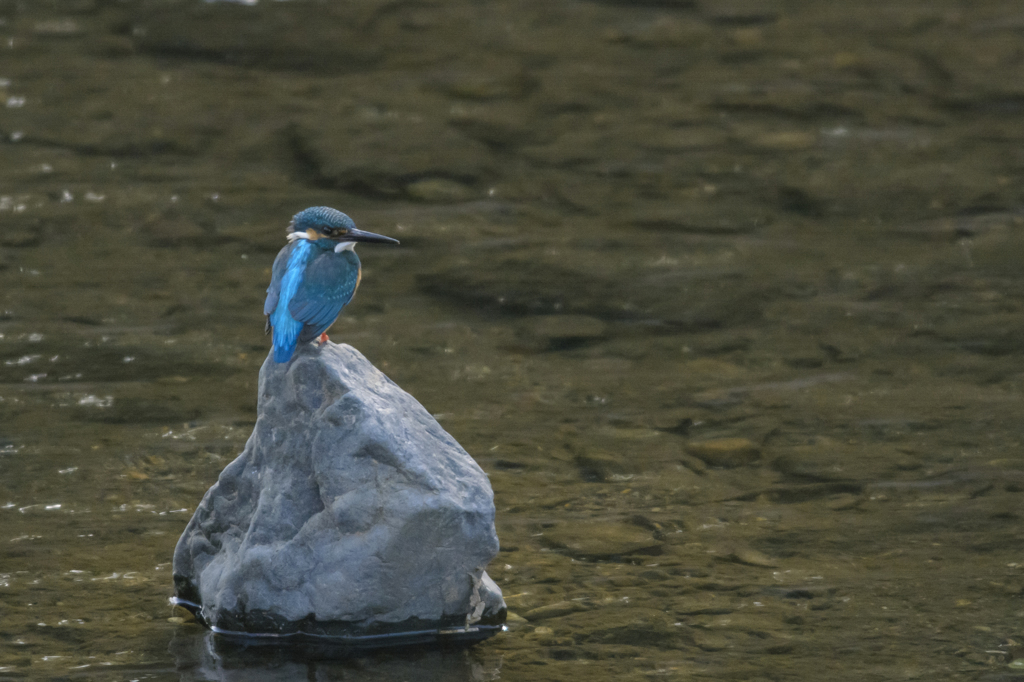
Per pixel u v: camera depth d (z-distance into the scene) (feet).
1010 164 64.90
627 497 36.70
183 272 52.85
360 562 28.30
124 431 40.09
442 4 88.33
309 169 63.77
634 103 72.90
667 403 43.21
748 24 85.35
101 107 70.08
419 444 28.68
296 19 84.38
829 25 84.99
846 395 43.62
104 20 83.15
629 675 27.68
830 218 59.52
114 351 45.83
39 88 72.08
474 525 28.30
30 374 43.78
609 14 87.15
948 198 61.21
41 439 39.29
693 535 34.42
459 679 27.48
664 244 56.85
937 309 50.55
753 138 68.39
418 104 72.08
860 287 52.65
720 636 29.35
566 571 32.32
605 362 46.55
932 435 40.63
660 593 31.30
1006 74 76.48
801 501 36.50
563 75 76.69
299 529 28.89
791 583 31.83
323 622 28.73
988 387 44.04
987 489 36.99
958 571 32.45
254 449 29.71
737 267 54.65
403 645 28.84
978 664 28.17
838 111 71.72
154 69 75.82
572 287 52.75
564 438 40.57
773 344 47.88
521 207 60.54
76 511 35.01
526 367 46.03
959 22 84.99
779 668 27.99
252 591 28.84
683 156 66.23
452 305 51.08
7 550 32.68
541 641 29.07
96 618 29.68
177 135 67.05
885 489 37.17
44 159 63.67
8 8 84.48
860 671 27.86
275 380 28.99
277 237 56.39
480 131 68.90
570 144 67.51
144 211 58.54
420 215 59.31
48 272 52.34
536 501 36.40
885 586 31.71
